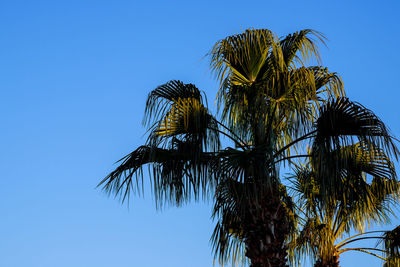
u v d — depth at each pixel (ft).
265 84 26.81
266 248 23.65
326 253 32.76
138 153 25.39
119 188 25.31
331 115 23.58
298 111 25.17
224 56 27.45
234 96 27.04
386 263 33.09
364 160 27.35
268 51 26.91
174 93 27.17
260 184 24.25
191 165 24.75
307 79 25.59
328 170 24.20
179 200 24.77
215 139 24.90
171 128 25.22
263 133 25.88
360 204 31.35
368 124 23.31
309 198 32.24
